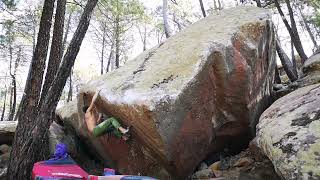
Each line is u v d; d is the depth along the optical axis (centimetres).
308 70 682
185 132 459
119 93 485
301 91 489
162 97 436
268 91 665
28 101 586
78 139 678
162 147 440
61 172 474
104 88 524
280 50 934
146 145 476
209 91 493
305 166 326
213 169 520
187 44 541
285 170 339
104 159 609
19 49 1783
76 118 664
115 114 494
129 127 479
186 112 455
